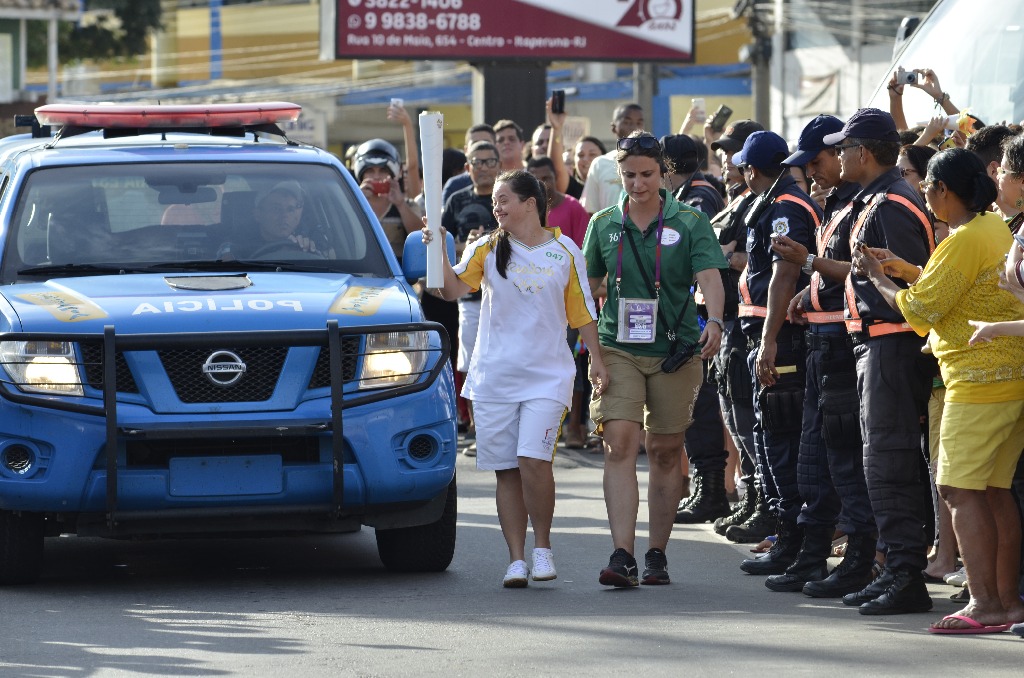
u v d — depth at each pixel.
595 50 67.62
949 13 36.72
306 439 24.34
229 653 19.98
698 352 25.42
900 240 22.36
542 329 24.83
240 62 151.50
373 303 25.17
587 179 42.25
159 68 154.00
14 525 24.42
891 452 22.42
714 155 40.31
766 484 26.34
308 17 149.75
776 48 106.56
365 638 20.88
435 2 66.25
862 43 99.56
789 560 26.14
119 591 24.61
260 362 24.11
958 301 20.72
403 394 24.53
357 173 40.31
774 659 19.53
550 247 24.86
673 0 68.12
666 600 23.88
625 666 19.19
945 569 25.62
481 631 21.33
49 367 23.72
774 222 25.58
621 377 25.11
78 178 27.91
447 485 25.09
